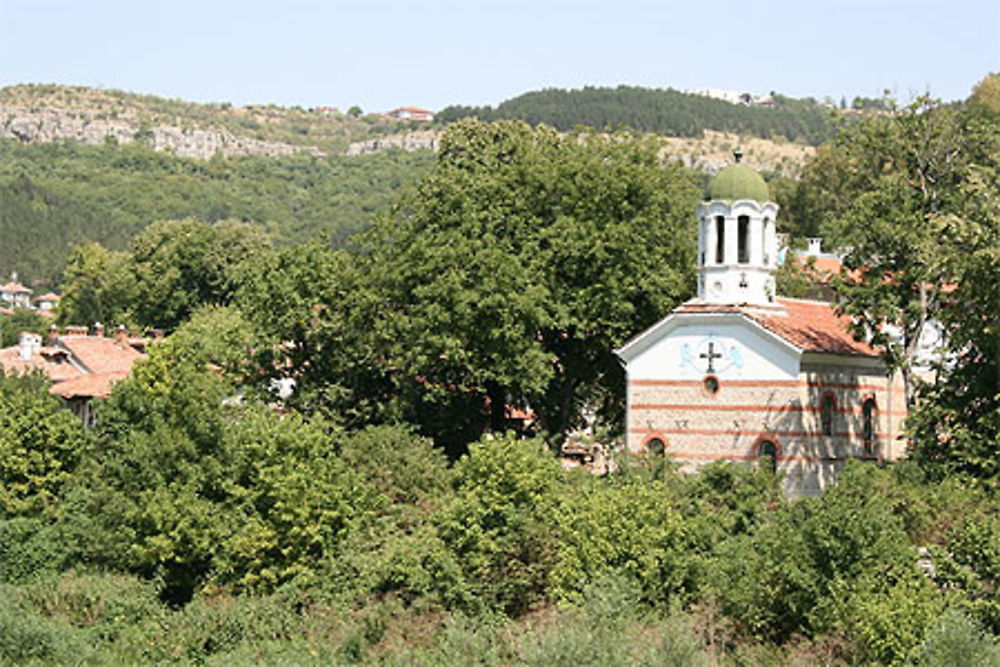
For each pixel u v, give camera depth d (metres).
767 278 65.31
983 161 65.62
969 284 56.66
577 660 39.53
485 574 51.47
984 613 42.31
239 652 51.78
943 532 48.94
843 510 45.38
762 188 65.19
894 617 41.88
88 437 65.88
